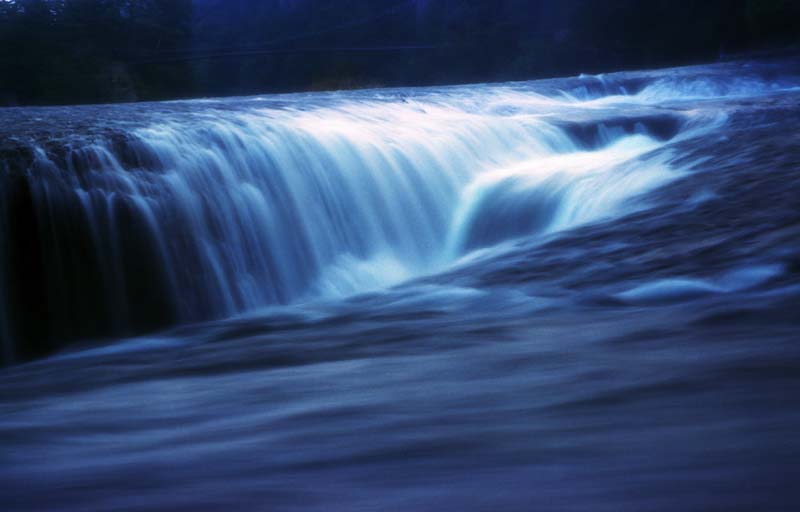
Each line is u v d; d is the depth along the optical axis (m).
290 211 11.95
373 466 2.45
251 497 2.21
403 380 3.85
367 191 12.95
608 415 2.86
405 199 13.31
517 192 13.15
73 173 10.22
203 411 3.51
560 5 54.16
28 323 9.52
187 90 60.12
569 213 12.12
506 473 2.27
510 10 56.72
